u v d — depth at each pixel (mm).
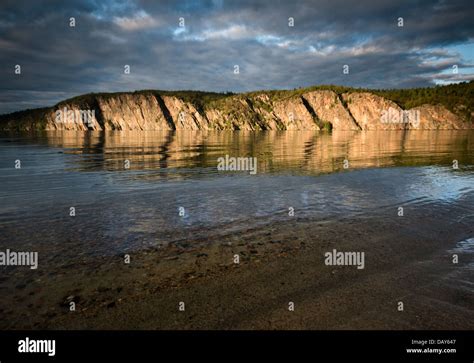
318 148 32062
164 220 8055
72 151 28484
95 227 7480
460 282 5062
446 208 9273
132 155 24688
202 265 5539
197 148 32562
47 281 4941
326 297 4605
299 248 6328
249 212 8789
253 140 51156
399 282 5051
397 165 18203
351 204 9664
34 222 7816
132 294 4586
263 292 4703
